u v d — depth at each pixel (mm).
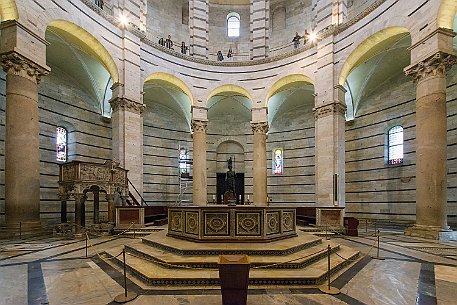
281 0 25391
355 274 6691
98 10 16500
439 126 11938
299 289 5680
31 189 11727
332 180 17422
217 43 25781
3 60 11406
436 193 11844
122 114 17656
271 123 25875
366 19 16250
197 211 8344
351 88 20859
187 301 5070
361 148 20812
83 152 19875
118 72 17750
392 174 18781
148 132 24203
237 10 26094
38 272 6816
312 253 7480
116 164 13555
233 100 25656
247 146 26828
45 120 17734
